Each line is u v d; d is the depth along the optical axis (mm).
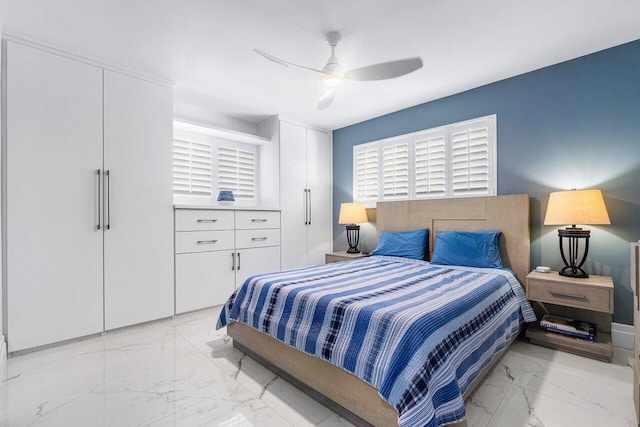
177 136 3574
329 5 1922
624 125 2377
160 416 1583
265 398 1748
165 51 2469
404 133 3775
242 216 3623
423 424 1154
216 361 2189
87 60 2525
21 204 2234
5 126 2182
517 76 2891
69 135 2436
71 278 2443
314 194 4441
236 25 2127
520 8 1949
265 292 2148
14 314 2205
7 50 2186
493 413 1583
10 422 1527
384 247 3477
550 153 2711
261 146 4312
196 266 3203
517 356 2242
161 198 2943
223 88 3172
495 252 2744
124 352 2316
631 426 1490
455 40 2311
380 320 1480
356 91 3244
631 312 2346
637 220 2330
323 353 1611
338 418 1574
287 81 3008
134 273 2773
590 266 2514
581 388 1819
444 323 1476
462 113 3260
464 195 3230
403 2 1894
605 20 2074
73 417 1568
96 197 2564
